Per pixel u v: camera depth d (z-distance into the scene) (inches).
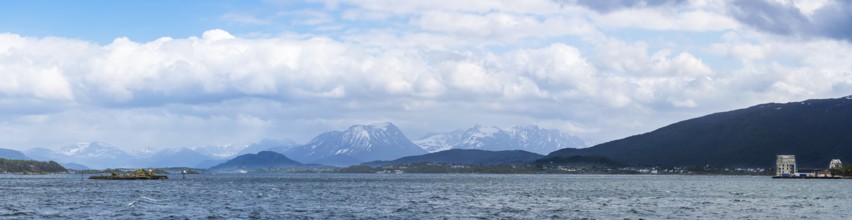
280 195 7578.7
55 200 6407.5
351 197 7194.9
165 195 7465.6
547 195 7731.3
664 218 4672.7
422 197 7209.6
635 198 7081.7
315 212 5068.9
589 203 6181.1
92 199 6565.0
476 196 7455.7
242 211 5108.3
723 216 4854.8
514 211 5191.9
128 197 6943.9
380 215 4854.8
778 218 4731.8
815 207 5743.1
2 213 4921.3
